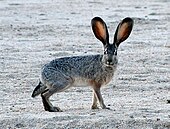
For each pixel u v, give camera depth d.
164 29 38.41
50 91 18.73
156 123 16.05
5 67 26.16
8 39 34.22
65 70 18.97
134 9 50.25
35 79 23.84
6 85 22.70
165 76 24.47
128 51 30.28
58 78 18.84
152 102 19.70
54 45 32.19
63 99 20.44
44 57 28.69
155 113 17.31
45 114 17.53
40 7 51.56
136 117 16.64
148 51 30.31
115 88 22.28
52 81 18.81
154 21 41.91
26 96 20.94
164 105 18.98
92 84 19.11
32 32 37.03
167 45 32.22
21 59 28.08
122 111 17.78
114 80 23.53
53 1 56.59
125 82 23.27
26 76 24.42
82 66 19.06
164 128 15.84
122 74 24.78
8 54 29.33
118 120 16.20
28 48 31.14
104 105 18.77
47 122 16.36
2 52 29.88
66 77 18.94
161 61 27.73
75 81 19.16
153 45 32.25
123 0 58.28
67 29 38.34
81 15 46.09
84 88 22.03
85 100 20.30
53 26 39.62
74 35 35.94
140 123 16.05
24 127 16.20
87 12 48.16
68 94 21.20
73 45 32.22
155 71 25.45
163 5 53.50
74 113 17.59
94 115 16.97
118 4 54.53
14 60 27.80
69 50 30.81
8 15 45.91
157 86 22.56
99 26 19.09
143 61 27.72
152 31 37.56
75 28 38.81
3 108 18.80
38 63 27.14
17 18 44.06
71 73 19.00
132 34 36.31
